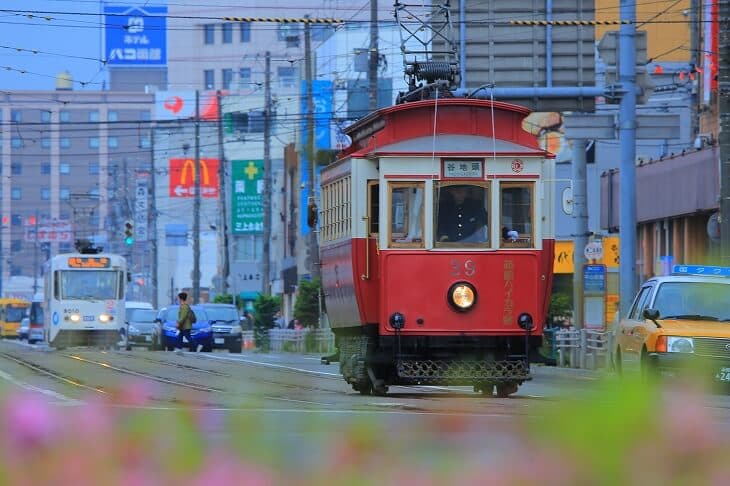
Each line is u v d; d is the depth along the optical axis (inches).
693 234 4488.2
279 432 1208.2
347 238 2404.0
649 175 4756.4
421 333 2289.6
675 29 6186.0
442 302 2297.0
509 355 2316.7
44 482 677.3
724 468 662.5
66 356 4325.8
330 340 5374.0
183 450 784.3
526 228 2322.8
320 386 2832.2
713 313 2536.9
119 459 732.7
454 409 1961.1
